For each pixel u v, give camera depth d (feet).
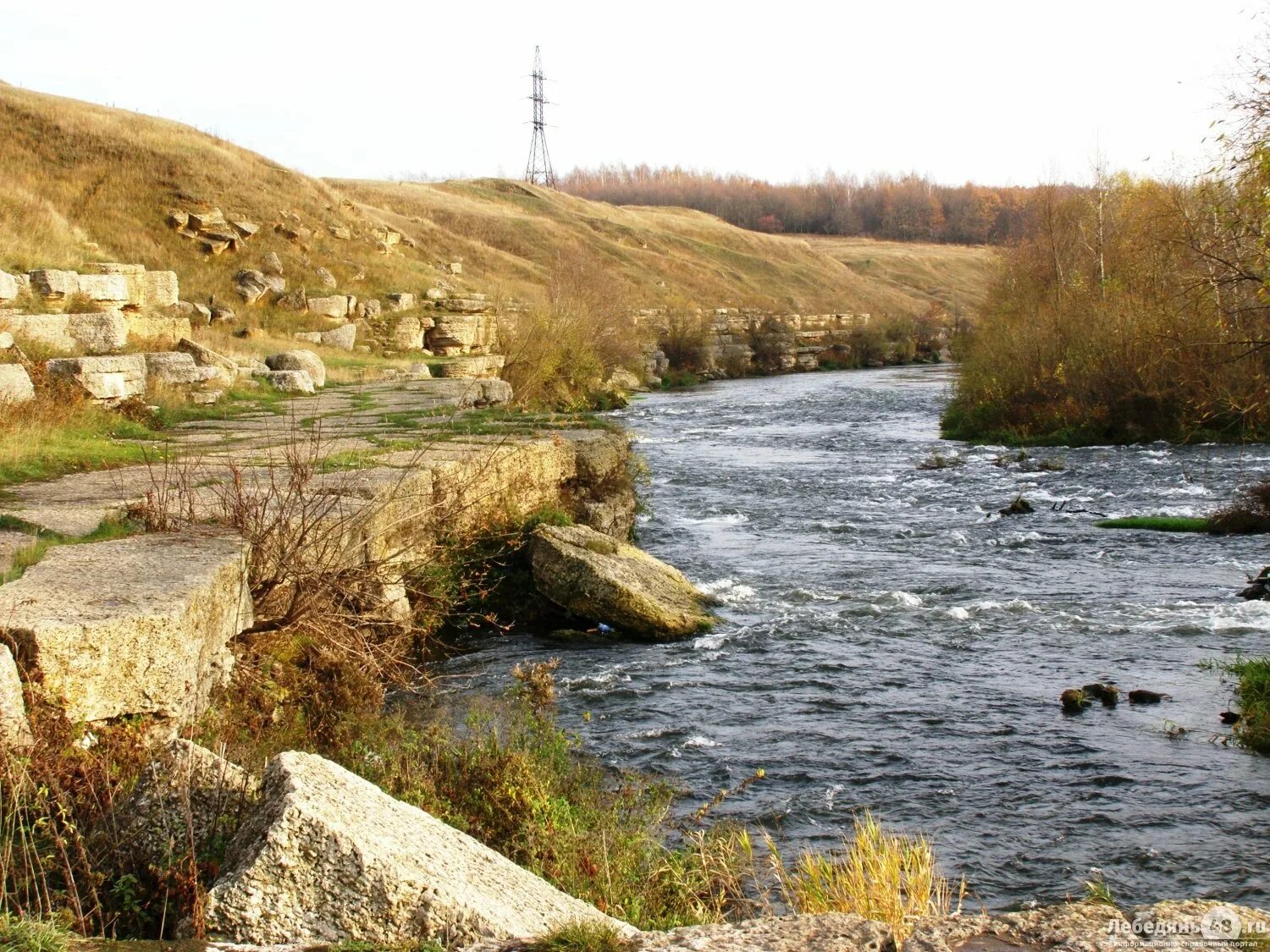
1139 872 21.24
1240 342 61.62
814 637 37.50
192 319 97.66
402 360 109.29
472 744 22.89
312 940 11.78
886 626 38.81
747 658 35.24
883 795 24.93
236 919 11.77
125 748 16.96
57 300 64.54
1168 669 33.71
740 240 340.80
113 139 128.47
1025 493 67.97
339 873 12.09
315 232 135.33
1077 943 10.28
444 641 36.45
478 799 19.71
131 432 48.39
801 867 18.71
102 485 34.81
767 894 18.35
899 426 112.47
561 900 13.56
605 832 19.20
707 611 40.52
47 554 23.52
